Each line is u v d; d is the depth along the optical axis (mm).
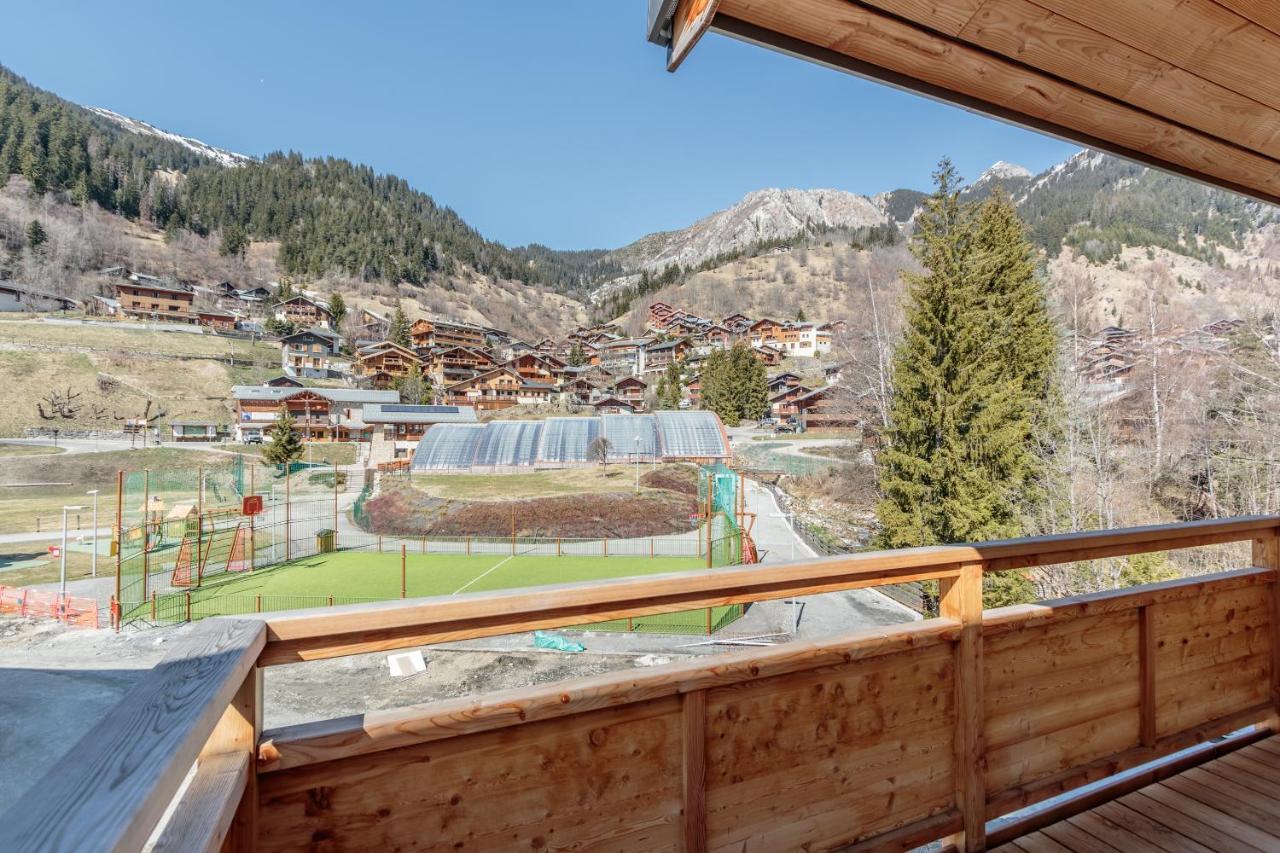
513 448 32438
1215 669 2459
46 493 30219
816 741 1617
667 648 11047
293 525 23969
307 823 1139
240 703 1067
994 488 14172
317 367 63031
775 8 1243
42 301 62375
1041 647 2014
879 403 23656
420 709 1218
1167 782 2260
